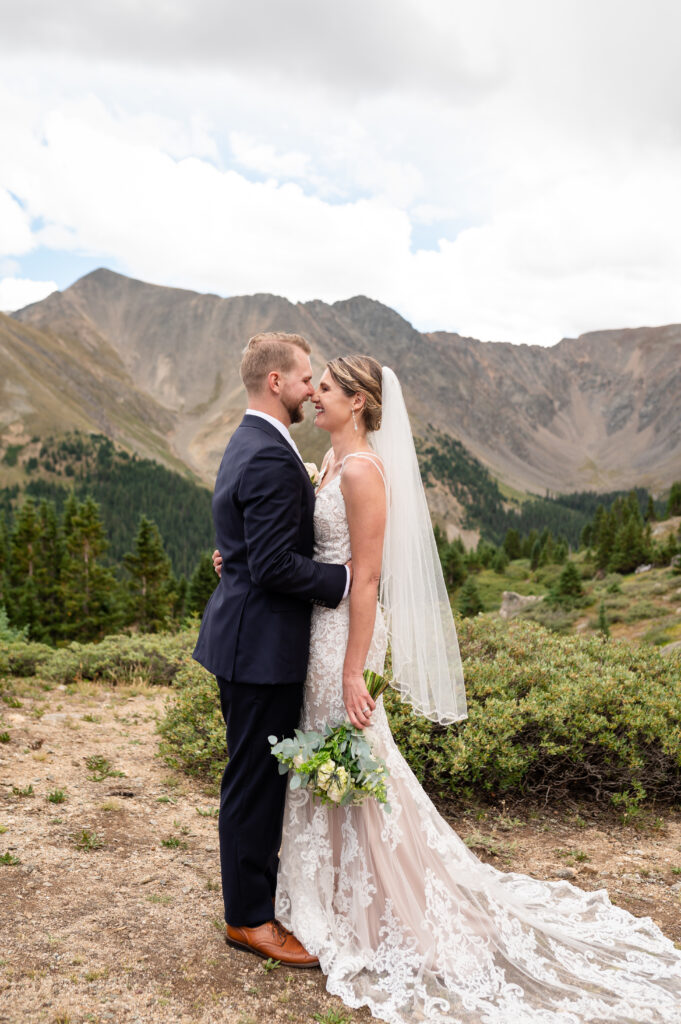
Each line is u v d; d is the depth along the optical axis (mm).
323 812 3098
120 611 61781
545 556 97625
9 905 3170
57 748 5609
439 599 3389
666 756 5219
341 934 3043
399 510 3328
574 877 4078
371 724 3158
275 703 2932
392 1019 2676
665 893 3947
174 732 5531
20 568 62406
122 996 2645
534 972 3020
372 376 3152
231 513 2926
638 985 2990
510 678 5641
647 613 45562
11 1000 2543
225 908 3045
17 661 9320
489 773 4980
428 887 3125
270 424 2973
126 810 4441
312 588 2854
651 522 109125
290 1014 2658
